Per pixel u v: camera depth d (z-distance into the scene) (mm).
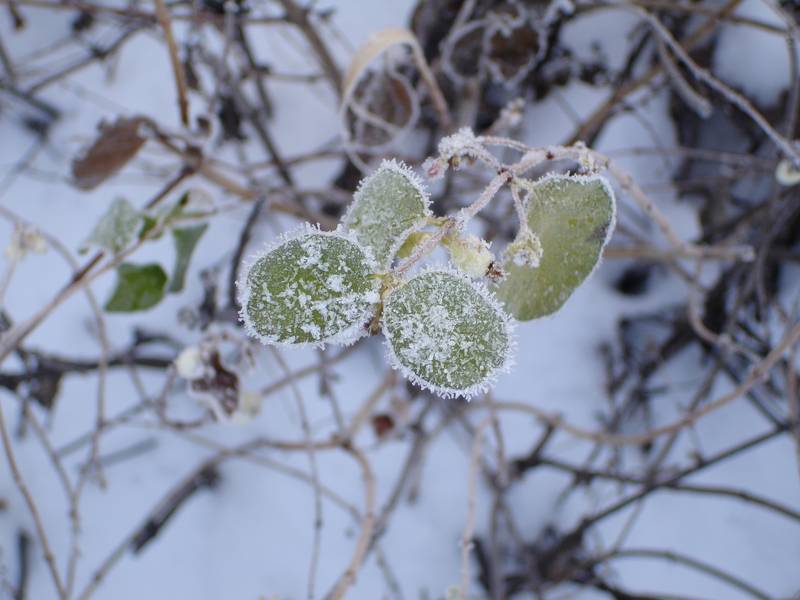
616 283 510
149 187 505
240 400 388
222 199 501
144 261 492
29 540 471
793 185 438
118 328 486
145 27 508
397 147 494
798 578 457
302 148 524
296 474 426
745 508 470
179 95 405
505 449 492
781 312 458
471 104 474
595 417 494
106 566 434
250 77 504
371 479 401
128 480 484
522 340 506
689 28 485
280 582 471
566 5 469
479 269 237
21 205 511
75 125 521
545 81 499
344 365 498
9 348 376
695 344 500
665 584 467
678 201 505
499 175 257
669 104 500
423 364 219
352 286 217
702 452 484
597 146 507
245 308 216
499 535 480
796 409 456
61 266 501
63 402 491
